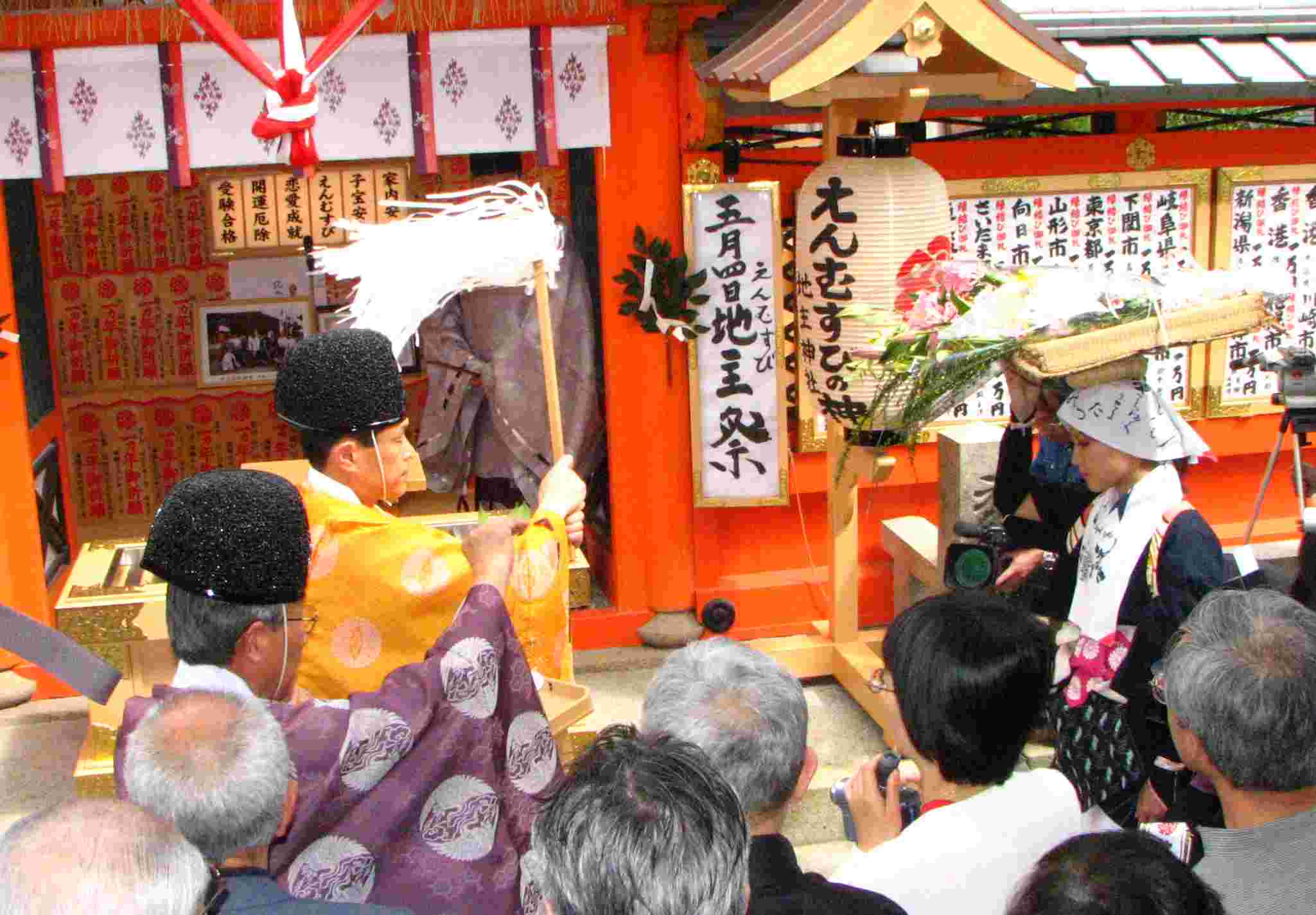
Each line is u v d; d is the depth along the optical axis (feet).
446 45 16.81
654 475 18.56
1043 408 12.70
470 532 8.85
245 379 23.84
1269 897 6.61
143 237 23.26
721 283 17.71
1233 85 16.88
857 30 13.32
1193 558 11.00
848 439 15.58
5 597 17.84
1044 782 7.12
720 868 5.14
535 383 19.31
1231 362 19.42
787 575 19.45
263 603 7.48
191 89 16.38
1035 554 13.41
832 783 15.57
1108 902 5.01
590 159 19.66
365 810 7.45
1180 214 18.83
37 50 16.06
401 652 9.20
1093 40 17.72
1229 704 6.66
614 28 17.19
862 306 14.67
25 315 20.25
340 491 9.37
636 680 18.31
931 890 6.64
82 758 14.93
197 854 5.17
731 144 17.70
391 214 22.85
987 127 18.90
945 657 6.90
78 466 23.65
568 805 5.28
